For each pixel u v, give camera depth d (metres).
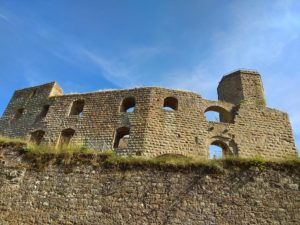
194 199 13.38
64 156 15.41
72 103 29.92
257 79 31.28
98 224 13.09
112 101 28.48
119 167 14.72
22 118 31.20
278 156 25.67
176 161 14.69
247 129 26.77
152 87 28.36
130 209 13.37
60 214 13.56
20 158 15.66
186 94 28.25
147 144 24.58
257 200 13.24
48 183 14.61
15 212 13.77
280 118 28.06
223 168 14.23
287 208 12.97
